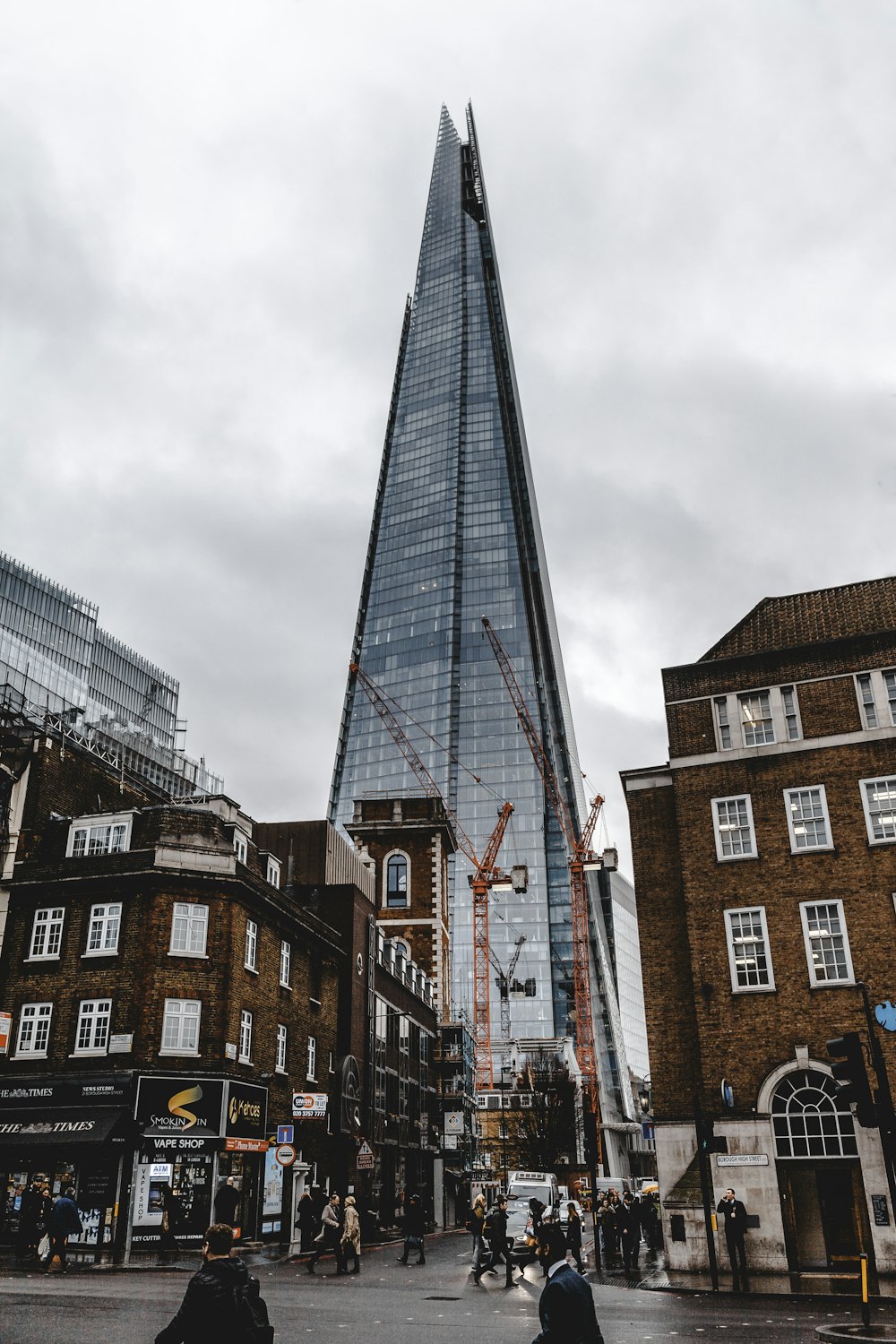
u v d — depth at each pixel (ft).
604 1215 115.03
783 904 104.88
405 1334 54.08
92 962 113.39
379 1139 172.14
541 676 604.49
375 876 253.03
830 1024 99.09
